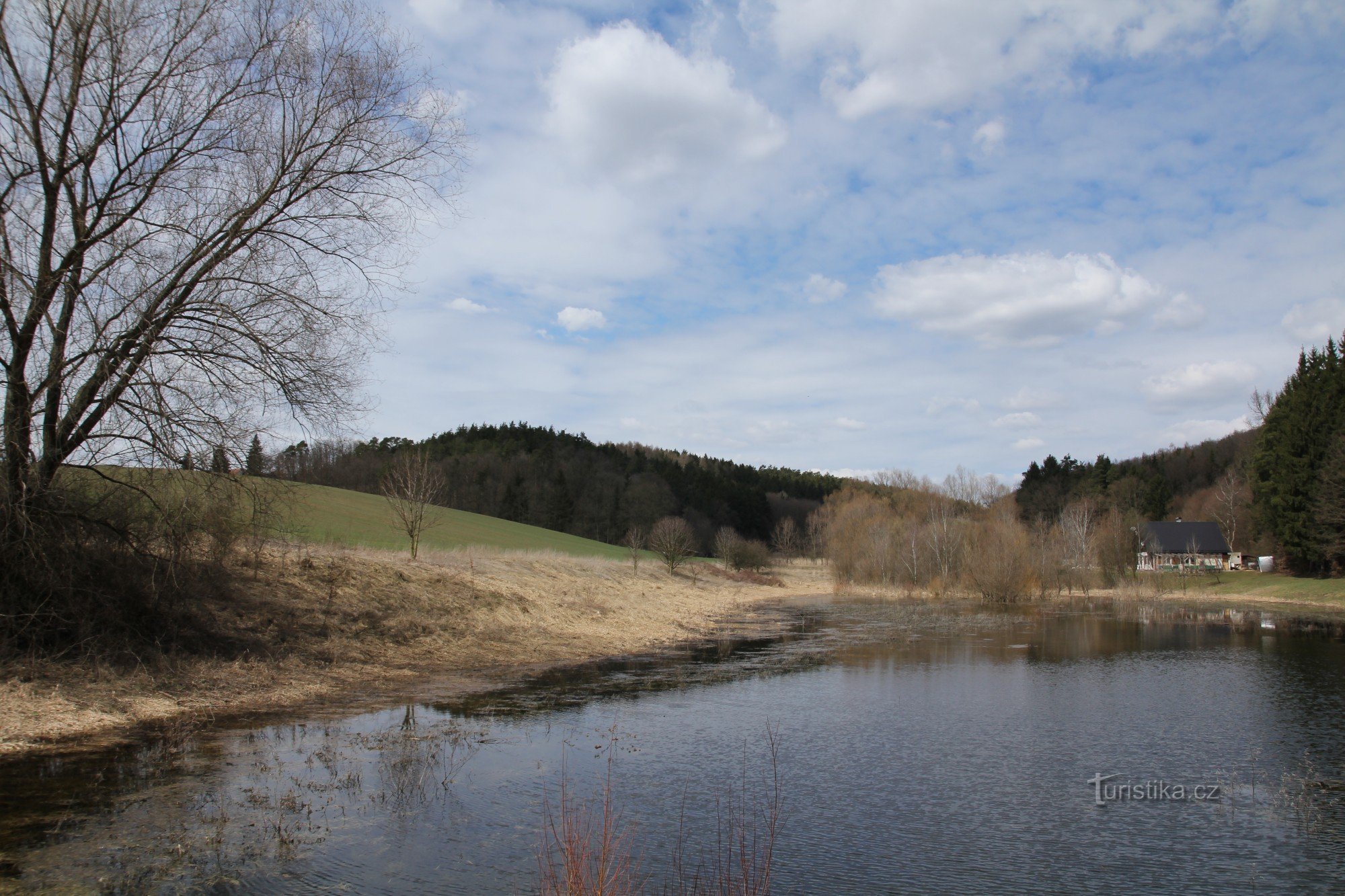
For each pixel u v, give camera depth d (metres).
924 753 12.50
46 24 12.55
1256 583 59.25
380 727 12.54
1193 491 104.38
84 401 12.70
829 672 20.64
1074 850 8.53
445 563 28.34
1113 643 27.97
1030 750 12.74
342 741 11.52
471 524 67.44
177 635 14.45
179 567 14.14
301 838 7.86
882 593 59.47
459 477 103.62
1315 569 58.03
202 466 13.32
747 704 16.14
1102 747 12.94
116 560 13.63
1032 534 58.50
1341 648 26.52
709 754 12.13
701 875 7.53
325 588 19.86
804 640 28.52
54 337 12.46
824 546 91.88
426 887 6.90
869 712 15.55
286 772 9.91
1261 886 7.67
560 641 23.47
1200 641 28.48
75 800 8.52
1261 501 65.06
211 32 13.95
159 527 14.01
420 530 28.17
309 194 14.80
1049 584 54.50
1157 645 27.17
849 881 7.63
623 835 8.57
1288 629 33.19
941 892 7.43
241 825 8.09
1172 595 54.78
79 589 13.02
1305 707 16.33
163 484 13.78
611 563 51.53
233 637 15.59
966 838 8.84
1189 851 8.56
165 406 12.63
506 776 10.38
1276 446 62.25
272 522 15.71
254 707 13.27
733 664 21.78
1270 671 21.34
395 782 9.80
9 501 11.93
